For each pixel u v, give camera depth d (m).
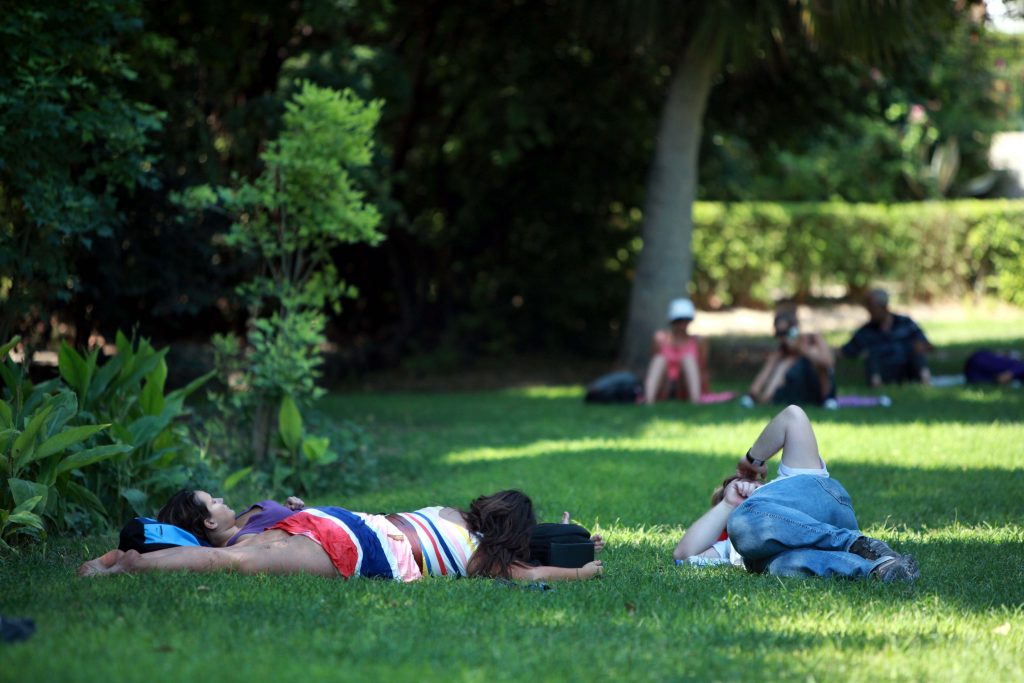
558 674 5.64
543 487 12.62
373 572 7.84
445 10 27.78
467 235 31.42
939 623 6.83
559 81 28.22
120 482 10.54
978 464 13.93
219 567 7.68
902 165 48.44
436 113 30.19
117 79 15.56
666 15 24.09
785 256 43.09
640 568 8.55
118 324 19.80
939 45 28.77
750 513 8.26
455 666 5.68
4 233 11.63
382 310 31.73
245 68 24.06
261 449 13.80
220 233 19.77
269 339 13.92
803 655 6.07
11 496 9.02
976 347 31.91
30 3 11.88
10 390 10.09
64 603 6.78
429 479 13.98
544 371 30.39
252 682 5.29
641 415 20.42
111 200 12.97
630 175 31.25
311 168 13.60
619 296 31.95
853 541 8.05
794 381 21.05
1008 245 43.81
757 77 28.77
